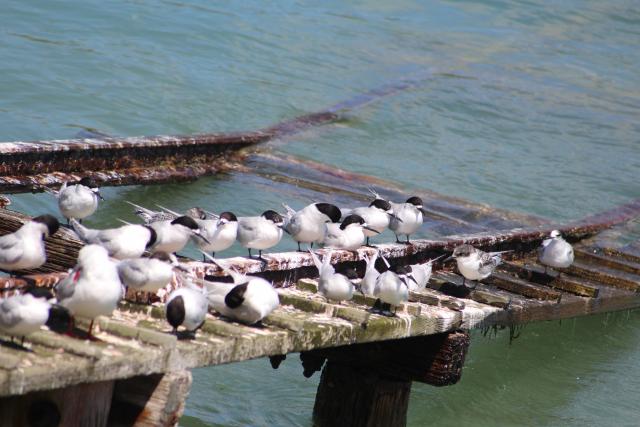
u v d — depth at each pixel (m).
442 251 14.58
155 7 29.38
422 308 11.52
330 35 31.38
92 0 28.66
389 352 11.85
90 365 7.38
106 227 16.53
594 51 35.59
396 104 27.30
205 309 8.71
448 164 23.70
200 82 25.52
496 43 34.69
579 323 16.77
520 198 22.05
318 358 12.02
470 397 13.79
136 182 17.92
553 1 39.34
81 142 17.19
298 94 26.45
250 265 11.27
